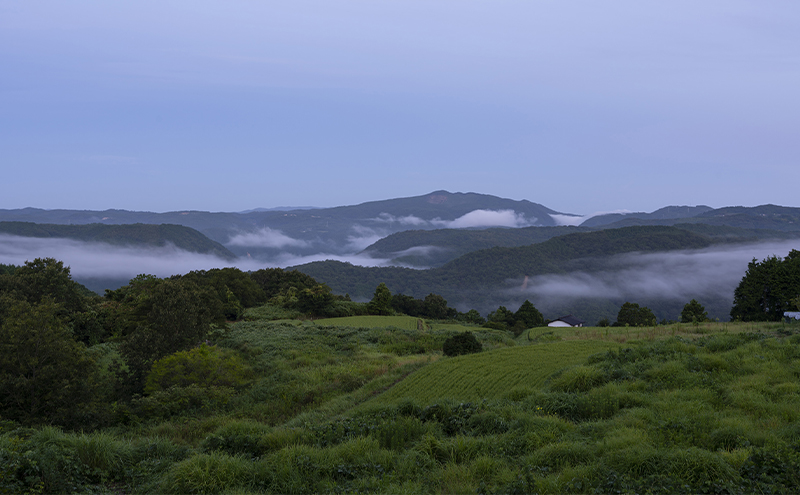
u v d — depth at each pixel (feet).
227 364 110.01
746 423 41.88
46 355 77.87
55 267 169.78
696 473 32.32
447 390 88.48
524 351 120.16
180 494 37.17
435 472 39.01
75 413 78.84
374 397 93.09
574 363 98.73
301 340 195.00
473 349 141.59
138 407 88.38
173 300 121.90
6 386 74.02
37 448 39.06
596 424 46.34
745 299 245.04
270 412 88.22
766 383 56.39
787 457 32.63
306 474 39.50
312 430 51.55
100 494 37.55
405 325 263.49
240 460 41.63
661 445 37.65
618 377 67.31
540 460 38.40
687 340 97.40
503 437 45.11
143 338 114.42
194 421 79.66
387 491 34.68
